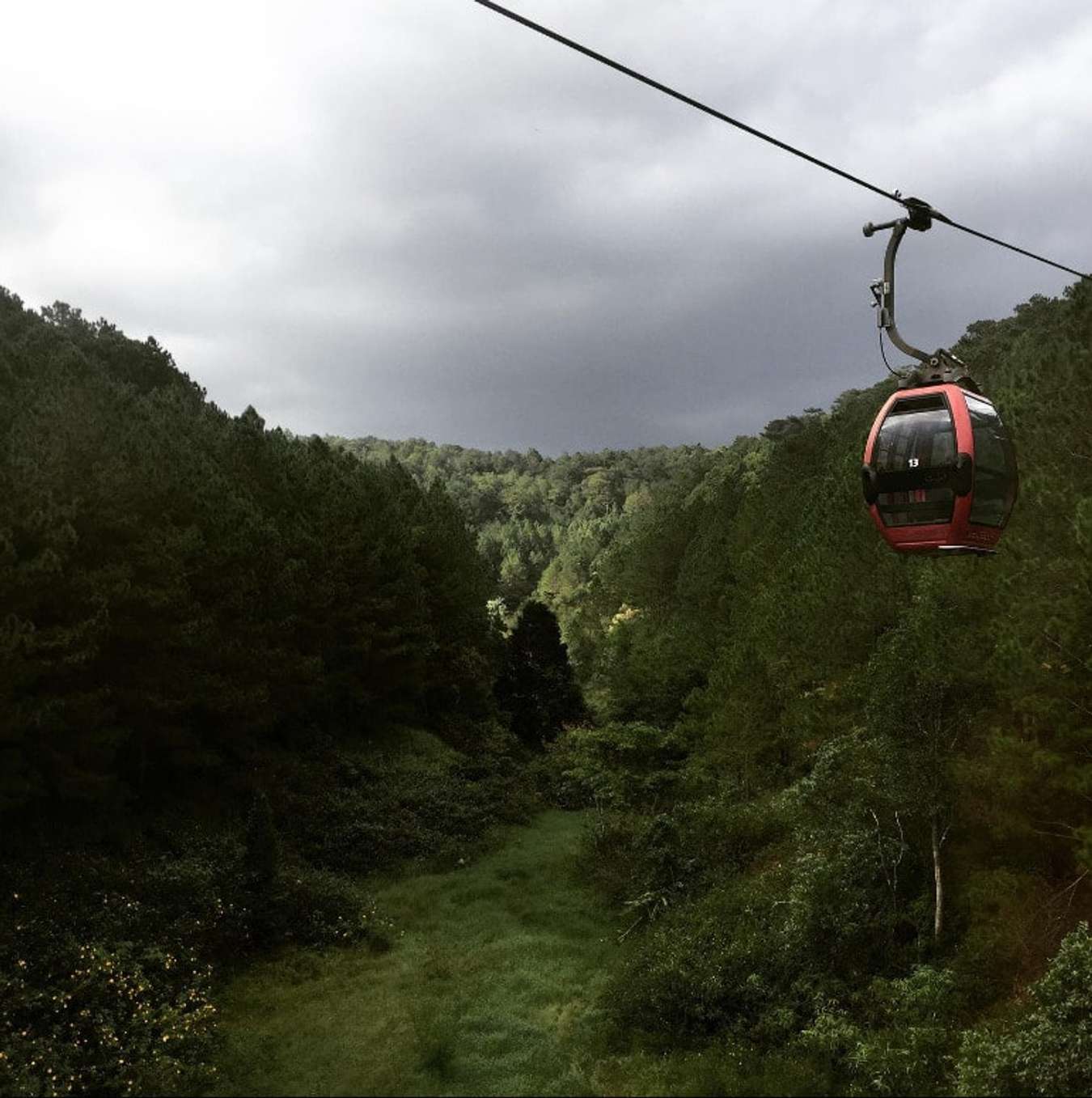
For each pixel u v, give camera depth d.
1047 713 14.52
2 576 18.98
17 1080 14.06
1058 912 16.09
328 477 37.53
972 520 10.19
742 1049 15.48
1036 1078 11.52
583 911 24.38
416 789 34.19
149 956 18.19
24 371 24.45
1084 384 15.31
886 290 10.17
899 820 19.20
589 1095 14.45
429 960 20.62
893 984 15.86
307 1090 14.62
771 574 35.03
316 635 34.53
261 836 22.62
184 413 33.41
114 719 23.62
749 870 24.05
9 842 21.09
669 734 35.72
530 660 54.56
